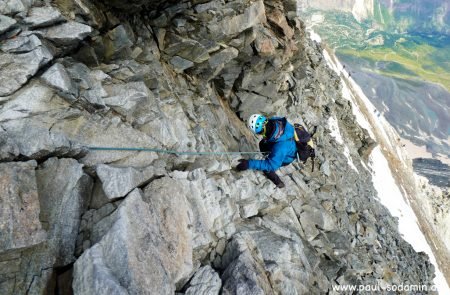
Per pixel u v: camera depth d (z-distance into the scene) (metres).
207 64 9.90
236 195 7.87
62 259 4.47
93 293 3.88
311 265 8.41
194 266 5.65
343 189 16.98
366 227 15.23
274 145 7.72
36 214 4.19
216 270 6.00
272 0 12.16
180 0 8.42
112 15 7.07
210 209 6.65
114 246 4.34
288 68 13.61
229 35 9.62
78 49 6.29
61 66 5.39
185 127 7.87
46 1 5.56
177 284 5.23
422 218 40.47
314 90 22.48
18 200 4.09
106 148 5.57
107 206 5.04
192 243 5.75
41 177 4.75
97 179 5.38
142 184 5.54
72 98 5.44
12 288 3.93
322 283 8.46
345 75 57.34
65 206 4.77
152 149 6.17
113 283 3.92
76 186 4.97
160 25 8.68
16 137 4.67
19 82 4.98
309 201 11.20
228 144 9.88
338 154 21.41
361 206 18.14
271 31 12.07
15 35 5.18
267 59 11.45
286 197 10.09
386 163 41.09
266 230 7.71
